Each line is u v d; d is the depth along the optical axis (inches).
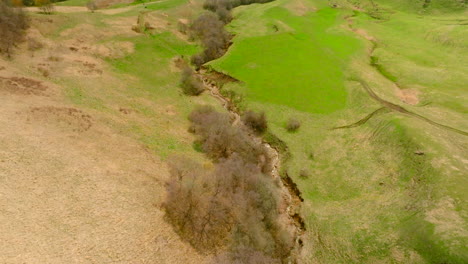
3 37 1729.8
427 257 957.8
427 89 1879.9
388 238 1051.9
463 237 959.6
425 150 1311.5
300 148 1535.4
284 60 2219.5
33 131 1179.9
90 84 1692.9
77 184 1037.2
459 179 1157.1
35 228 878.4
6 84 1405.0
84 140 1233.4
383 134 1485.0
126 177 1128.8
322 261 1064.2
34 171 1029.8
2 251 796.0
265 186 1269.7
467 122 1563.7
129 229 966.4
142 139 1395.2
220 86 2015.3
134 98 1721.2
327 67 2133.4
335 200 1275.8
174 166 1263.5
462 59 2218.3
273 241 1099.3
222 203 1137.4
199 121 1640.0
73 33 2107.5
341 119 1672.0
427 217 1056.8
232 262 990.4
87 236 906.1
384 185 1283.2
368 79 1966.0
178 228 1025.5
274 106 1780.3
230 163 1341.0
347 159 1441.9
